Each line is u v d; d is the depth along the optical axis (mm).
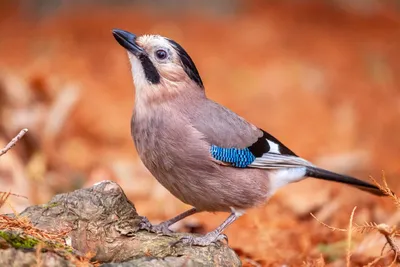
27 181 11773
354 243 9281
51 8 25922
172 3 26688
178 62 8453
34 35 23656
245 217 10883
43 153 13523
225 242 7484
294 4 27734
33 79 14852
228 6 27094
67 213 6945
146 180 12641
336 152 15023
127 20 25125
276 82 19438
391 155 15234
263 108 17812
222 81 19781
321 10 27453
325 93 19078
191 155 8148
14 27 24625
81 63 20812
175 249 6988
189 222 9898
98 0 26453
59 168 13727
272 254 8977
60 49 22156
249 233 9938
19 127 13523
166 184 8406
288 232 9984
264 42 23750
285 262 8703
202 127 8297
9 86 14469
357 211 11203
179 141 8164
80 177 13273
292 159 8977
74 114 15984
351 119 16703
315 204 11320
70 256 6078
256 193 8570
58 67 20203
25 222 6414
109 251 6988
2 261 5855
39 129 13797
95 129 16078
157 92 8352
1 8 26391
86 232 6934
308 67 20938
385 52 22734
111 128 16203
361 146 15602
